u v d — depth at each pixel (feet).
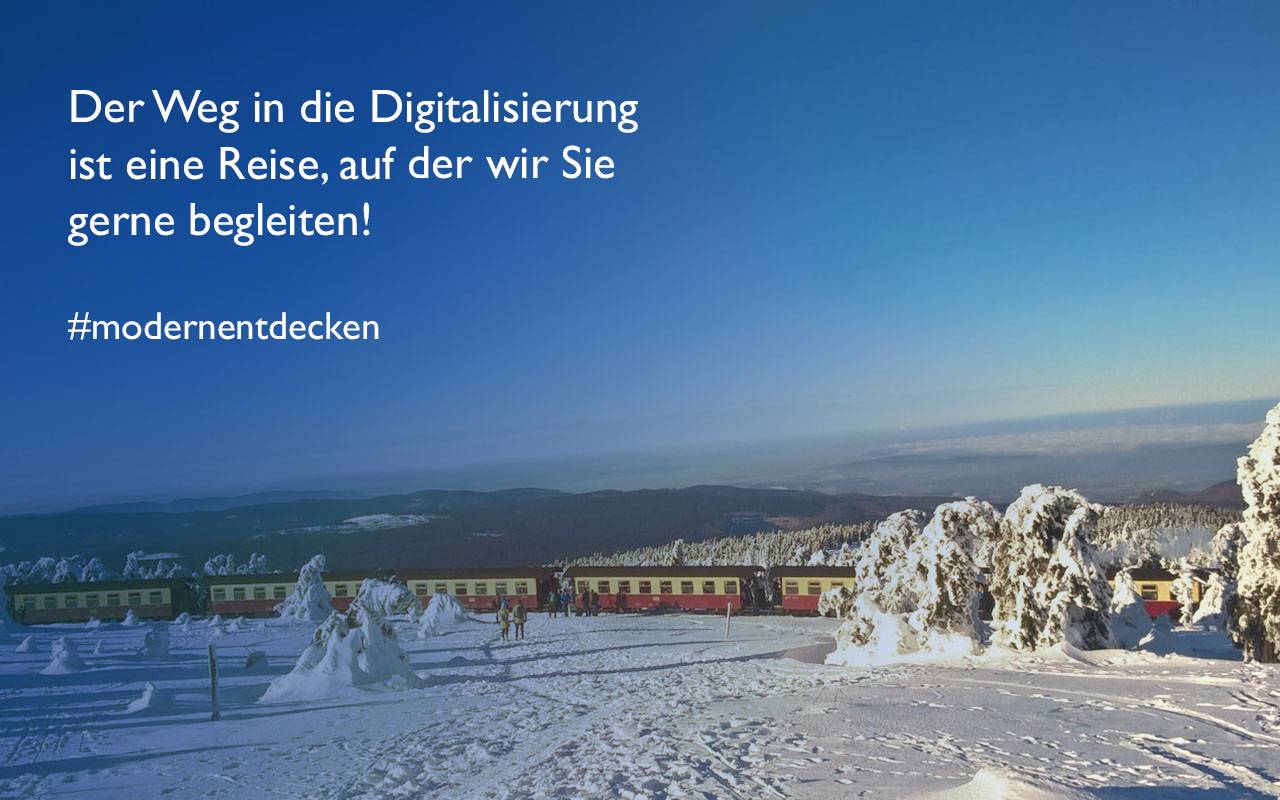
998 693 56.24
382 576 197.16
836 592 119.55
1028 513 81.10
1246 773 33.78
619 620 161.79
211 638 144.46
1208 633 100.32
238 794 44.37
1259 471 69.77
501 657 109.60
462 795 40.40
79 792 45.98
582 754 46.01
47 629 173.78
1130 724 44.04
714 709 58.34
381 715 68.80
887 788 33.30
